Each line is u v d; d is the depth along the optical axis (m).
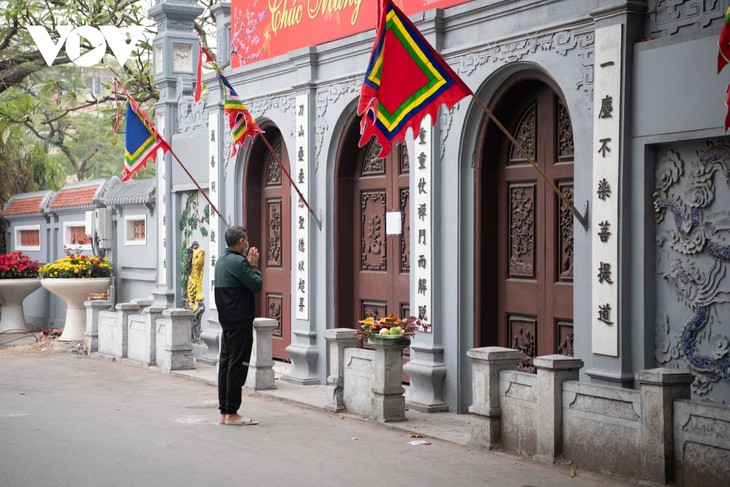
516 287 10.66
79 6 20.53
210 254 15.82
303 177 13.60
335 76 12.98
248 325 10.34
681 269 8.48
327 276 13.28
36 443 9.36
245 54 15.14
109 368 15.48
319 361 13.34
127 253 19.48
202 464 8.40
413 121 9.32
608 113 8.83
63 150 35.50
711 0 8.15
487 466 8.20
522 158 10.58
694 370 8.36
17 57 21.06
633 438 7.43
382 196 12.77
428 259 11.22
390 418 10.23
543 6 9.73
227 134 15.51
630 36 8.68
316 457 8.67
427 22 11.04
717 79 7.94
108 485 7.69
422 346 11.21
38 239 23.86
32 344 19.12
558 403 8.08
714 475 6.81
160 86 17.59
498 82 10.48
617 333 8.77
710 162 8.22
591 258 9.09
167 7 17.12
